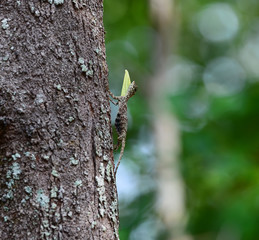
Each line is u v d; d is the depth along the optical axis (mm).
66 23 3219
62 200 3004
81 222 3033
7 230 2939
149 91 12398
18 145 3004
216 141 10125
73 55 3203
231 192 8602
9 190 2973
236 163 8914
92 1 3424
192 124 10781
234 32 20125
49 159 3023
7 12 3154
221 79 18047
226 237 8273
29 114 3031
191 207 9984
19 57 3094
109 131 3367
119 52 15555
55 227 2959
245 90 9953
